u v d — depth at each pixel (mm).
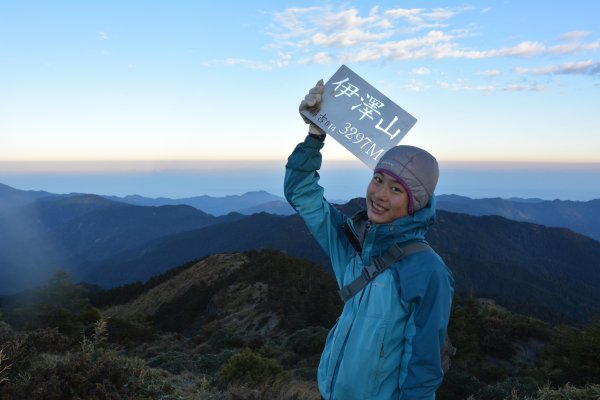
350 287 2002
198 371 12445
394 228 1891
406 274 1824
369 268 1948
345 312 2008
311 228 2393
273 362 10047
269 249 74125
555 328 31266
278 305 43906
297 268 58375
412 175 1881
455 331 25203
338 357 1950
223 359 13578
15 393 4141
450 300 1855
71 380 4398
